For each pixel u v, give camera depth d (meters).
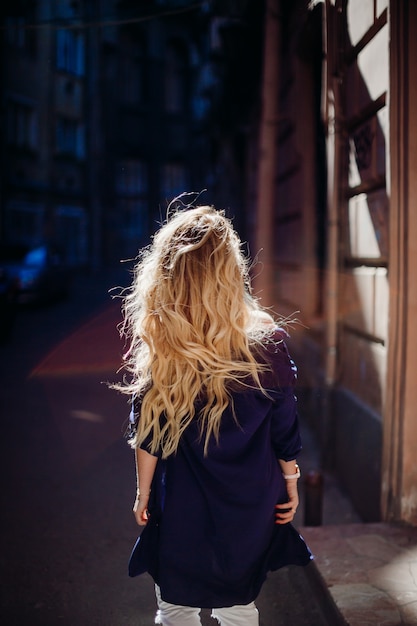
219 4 9.66
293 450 2.14
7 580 3.60
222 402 2.04
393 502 3.84
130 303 2.32
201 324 2.05
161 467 2.13
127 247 33.66
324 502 4.70
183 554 2.07
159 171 34.03
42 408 7.41
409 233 3.68
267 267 8.89
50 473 5.30
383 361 4.00
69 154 29.41
